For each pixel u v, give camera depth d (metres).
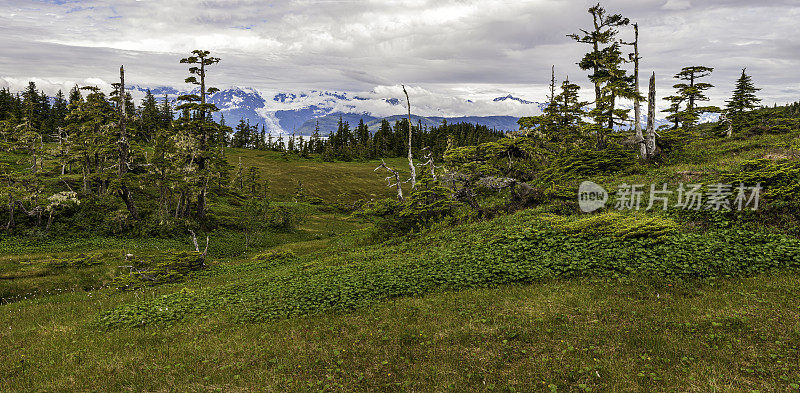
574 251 13.86
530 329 8.70
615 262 12.37
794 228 13.02
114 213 34.59
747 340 7.32
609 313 9.12
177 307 14.08
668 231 14.05
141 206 41.28
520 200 23.75
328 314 11.41
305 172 104.31
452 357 7.80
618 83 31.98
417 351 8.22
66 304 17.28
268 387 7.17
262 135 159.38
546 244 15.09
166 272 22.61
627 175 25.31
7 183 32.19
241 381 7.54
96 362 9.20
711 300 9.27
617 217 16.11
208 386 7.44
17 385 8.16
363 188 96.00
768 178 16.12
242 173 87.00
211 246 34.53
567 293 10.66
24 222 32.03
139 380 7.91
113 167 36.12
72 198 32.38
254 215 45.19
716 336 7.53
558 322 9.00
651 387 6.14
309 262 22.50
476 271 13.51
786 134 31.91
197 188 39.16
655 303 9.43
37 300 18.78
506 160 32.81
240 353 9.05
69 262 24.98
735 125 44.03
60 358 9.81
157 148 40.09
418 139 144.38
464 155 30.34
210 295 15.70
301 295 13.42
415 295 12.20
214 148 48.75
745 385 5.99
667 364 6.82
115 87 36.53
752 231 13.46
